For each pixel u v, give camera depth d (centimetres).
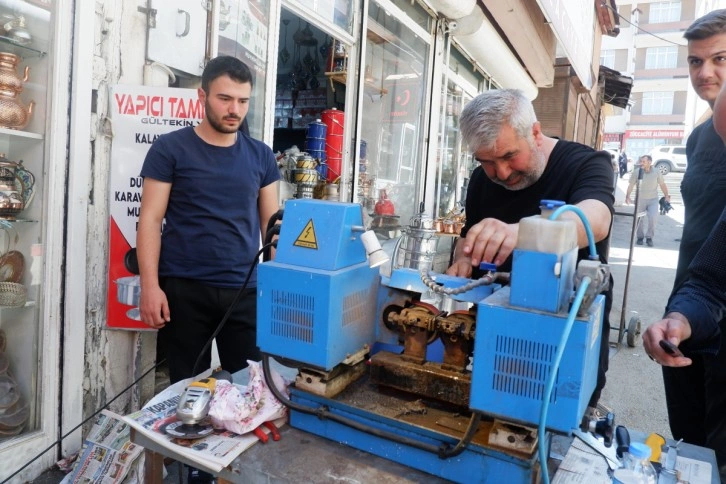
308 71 438
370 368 117
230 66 175
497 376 87
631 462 100
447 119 558
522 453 90
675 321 123
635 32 3175
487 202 171
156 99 206
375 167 429
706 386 162
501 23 498
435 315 111
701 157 189
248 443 104
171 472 207
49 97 191
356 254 111
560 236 83
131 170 208
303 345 104
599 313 93
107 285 214
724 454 152
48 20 190
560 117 862
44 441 199
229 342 200
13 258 199
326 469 98
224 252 187
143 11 216
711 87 183
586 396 89
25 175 196
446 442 96
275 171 210
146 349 232
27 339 204
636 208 416
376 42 402
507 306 86
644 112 3972
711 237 138
